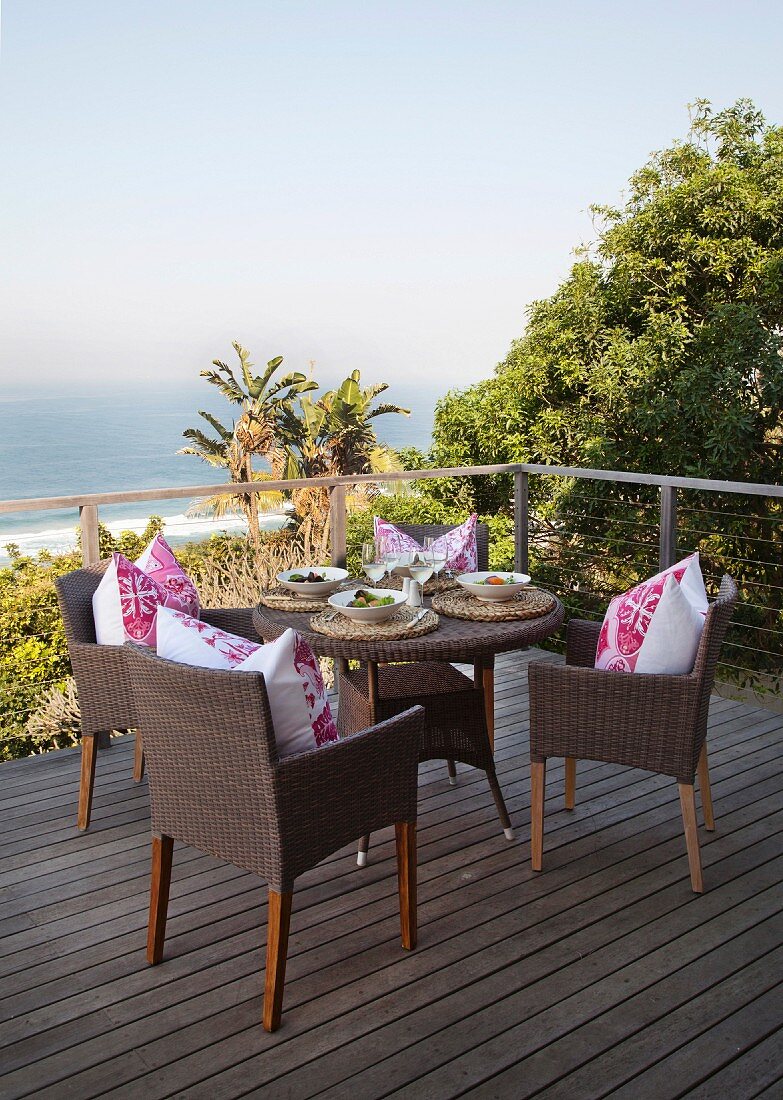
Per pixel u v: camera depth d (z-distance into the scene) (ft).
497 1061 6.09
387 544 10.58
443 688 9.93
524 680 14.25
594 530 30.81
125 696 9.16
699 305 34.73
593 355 34.78
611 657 8.61
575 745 8.39
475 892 8.19
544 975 6.99
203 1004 6.72
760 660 30.76
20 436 192.34
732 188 33.40
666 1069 6.01
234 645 7.30
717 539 31.24
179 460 169.27
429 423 229.86
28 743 15.76
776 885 8.26
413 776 7.22
